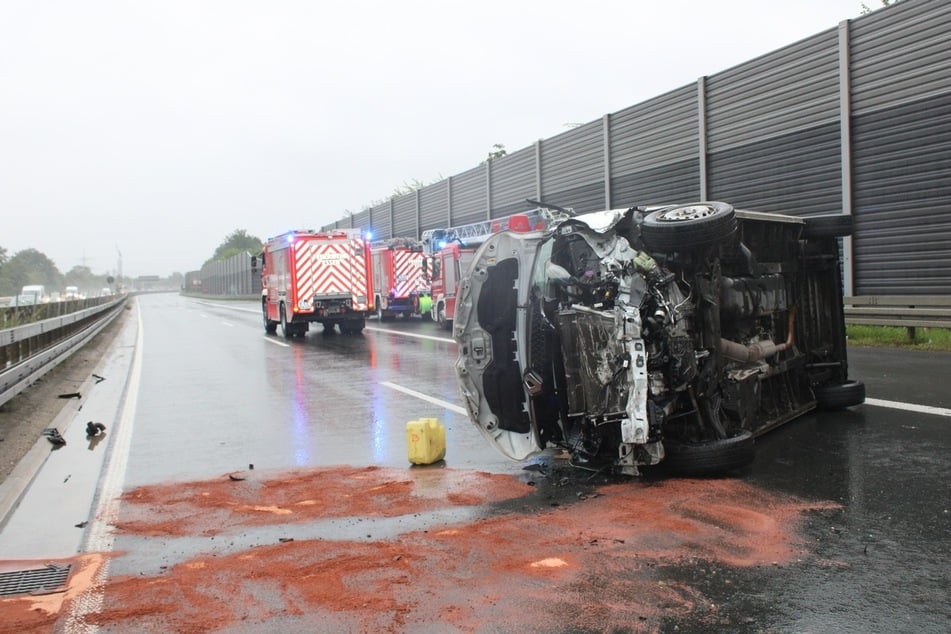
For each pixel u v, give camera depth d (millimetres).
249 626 3834
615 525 5141
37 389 12523
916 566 4273
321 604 4055
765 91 18641
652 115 22719
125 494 6605
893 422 7844
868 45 15898
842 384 8586
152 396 12461
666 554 4578
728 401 6578
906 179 15305
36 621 3990
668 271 6133
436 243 30812
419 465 7230
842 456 6629
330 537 5176
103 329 29422
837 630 3574
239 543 5145
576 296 6328
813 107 17312
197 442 8734
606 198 25047
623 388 5977
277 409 10758
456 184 37969
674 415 6266
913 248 15227
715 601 3916
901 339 14641
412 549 4848
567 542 4855
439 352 17609
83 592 4363
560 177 27969
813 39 17234
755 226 7387
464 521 5414
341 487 6527
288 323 23766
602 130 25125
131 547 5172
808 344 8578
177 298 104875
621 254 6105
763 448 7062
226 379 14211
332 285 23375
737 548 4637
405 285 31234
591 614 3820
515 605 3955
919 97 14922
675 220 6012
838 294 8797
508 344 6746
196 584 4418
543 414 6766
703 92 20531
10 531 5605
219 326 31656
